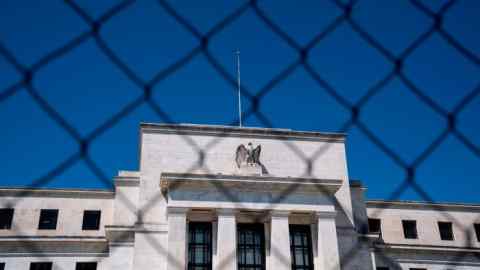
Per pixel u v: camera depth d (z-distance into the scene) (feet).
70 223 151.12
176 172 143.33
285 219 133.08
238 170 144.15
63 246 144.97
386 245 156.97
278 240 130.31
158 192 141.08
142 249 133.39
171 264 124.26
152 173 143.33
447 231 169.07
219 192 133.69
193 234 133.28
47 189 153.58
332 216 136.05
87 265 143.84
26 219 149.38
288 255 128.98
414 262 159.63
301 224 138.72
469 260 163.53
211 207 131.64
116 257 138.51
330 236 133.90
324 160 152.87
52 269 142.00
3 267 140.97
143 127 148.36
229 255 126.62
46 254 143.64
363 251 146.41
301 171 149.79
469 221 170.60
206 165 145.18
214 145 148.25
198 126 149.48
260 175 138.82
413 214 168.86
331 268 130.31
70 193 154.30
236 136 150.71
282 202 134.62
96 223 152.76
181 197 132.16
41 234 148.05
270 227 133.08
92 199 155.33
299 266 134.21
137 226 136.26
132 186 152.25
